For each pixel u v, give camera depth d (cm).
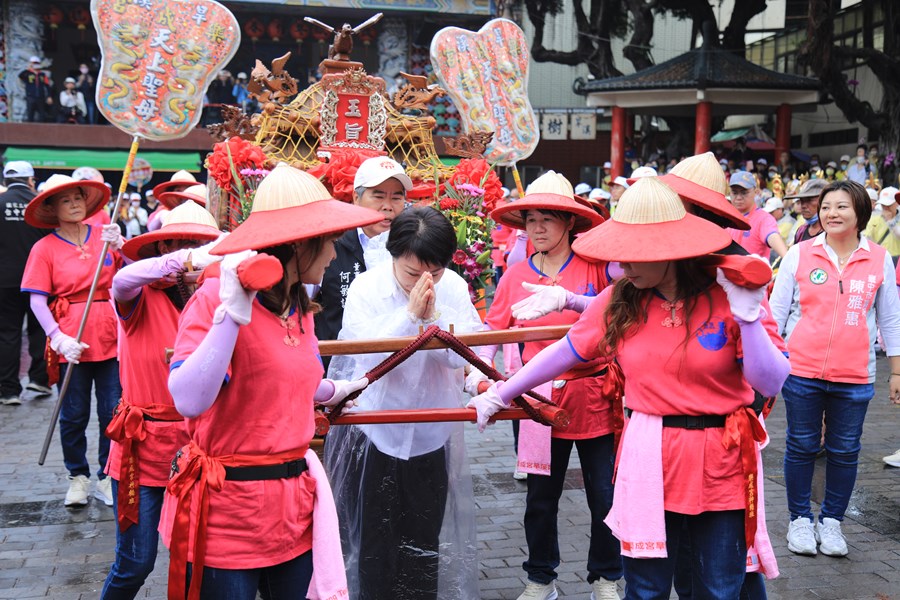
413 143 528
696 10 2591
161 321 373
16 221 842
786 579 460
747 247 751
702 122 2161
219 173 466
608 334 308
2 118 2269
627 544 306
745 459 300
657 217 293
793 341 503
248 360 263
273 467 270
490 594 442
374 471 355
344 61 507
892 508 564
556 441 418
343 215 265
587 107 2794
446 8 2381
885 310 500
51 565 477
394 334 336
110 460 385
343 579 280
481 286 471
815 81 2153
